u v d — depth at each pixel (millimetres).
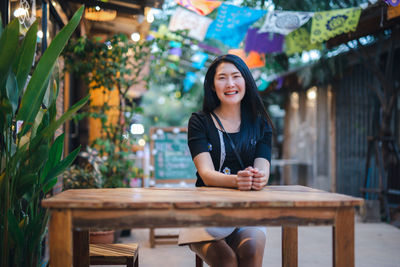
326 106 8539
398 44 6203
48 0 3375
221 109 2219
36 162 1947
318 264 3600
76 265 1965
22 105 1912
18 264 1828
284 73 7805
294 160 10430
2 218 1897
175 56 6883
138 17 4285
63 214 1444
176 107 16984
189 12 4477
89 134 5375
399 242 4598
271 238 4887
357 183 7668
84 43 4328
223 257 1798
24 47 1972
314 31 4172
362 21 4930
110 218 1457
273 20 4266
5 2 2357
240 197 1599
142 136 5230
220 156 2125
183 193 1735
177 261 3762
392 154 6230
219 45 6422
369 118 7539
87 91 4715
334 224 1562
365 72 7539
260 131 2232
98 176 4293
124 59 4742
